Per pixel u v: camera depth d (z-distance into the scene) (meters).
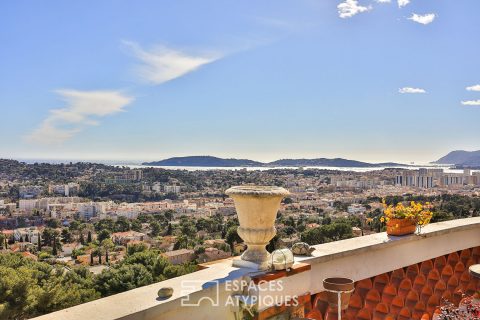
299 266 2.81
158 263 27.83
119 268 27.11
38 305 19.88
